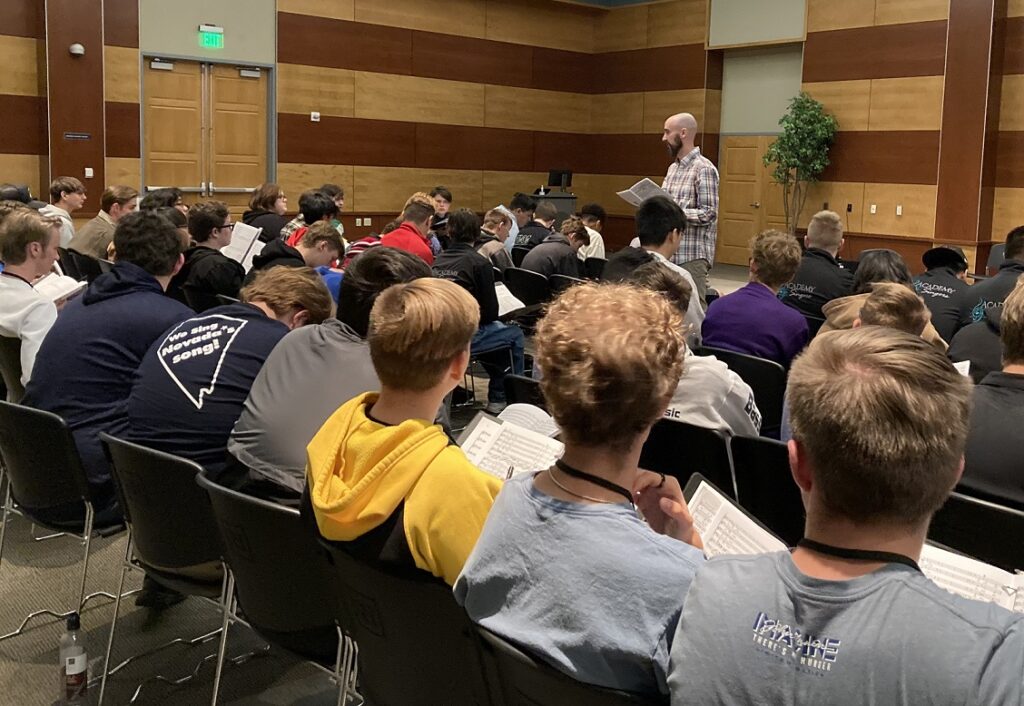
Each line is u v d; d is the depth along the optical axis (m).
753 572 1.05
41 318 3.16
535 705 1.23
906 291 2.58
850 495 0.99
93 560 3.31
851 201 11.09
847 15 10.89
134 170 9.65
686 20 12.45
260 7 10.35
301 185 10.98
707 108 12.40
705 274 4.62
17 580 3.14
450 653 1.50
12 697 2.47
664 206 3.92
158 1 9.58
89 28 9.02
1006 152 9.96
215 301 4.59
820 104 11.18
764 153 12.08
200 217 4.86
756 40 11.76
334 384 2.16
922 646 0.91
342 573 1.60
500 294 5.32
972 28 9.77
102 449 2.54
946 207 10.16
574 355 1.20
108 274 2.84
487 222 7.12
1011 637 0.89
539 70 13.02
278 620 1.99
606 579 1.13
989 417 1.98
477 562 1.26
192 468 2.09
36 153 9.12
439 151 12.16
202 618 2.94
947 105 10.05
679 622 1.07
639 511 1.36
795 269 3.56
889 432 0.97
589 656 1.12
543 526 1.20
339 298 2.38
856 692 0.92
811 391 1.03
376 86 11.45
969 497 1.85
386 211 11.77
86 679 2.44
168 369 2.46
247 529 1.91
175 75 9.88
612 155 13.50
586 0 13.19
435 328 1.57
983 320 3.21
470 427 1.99
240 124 10.45
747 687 0.98
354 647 1.95
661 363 1.19
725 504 1.52
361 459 1.54
